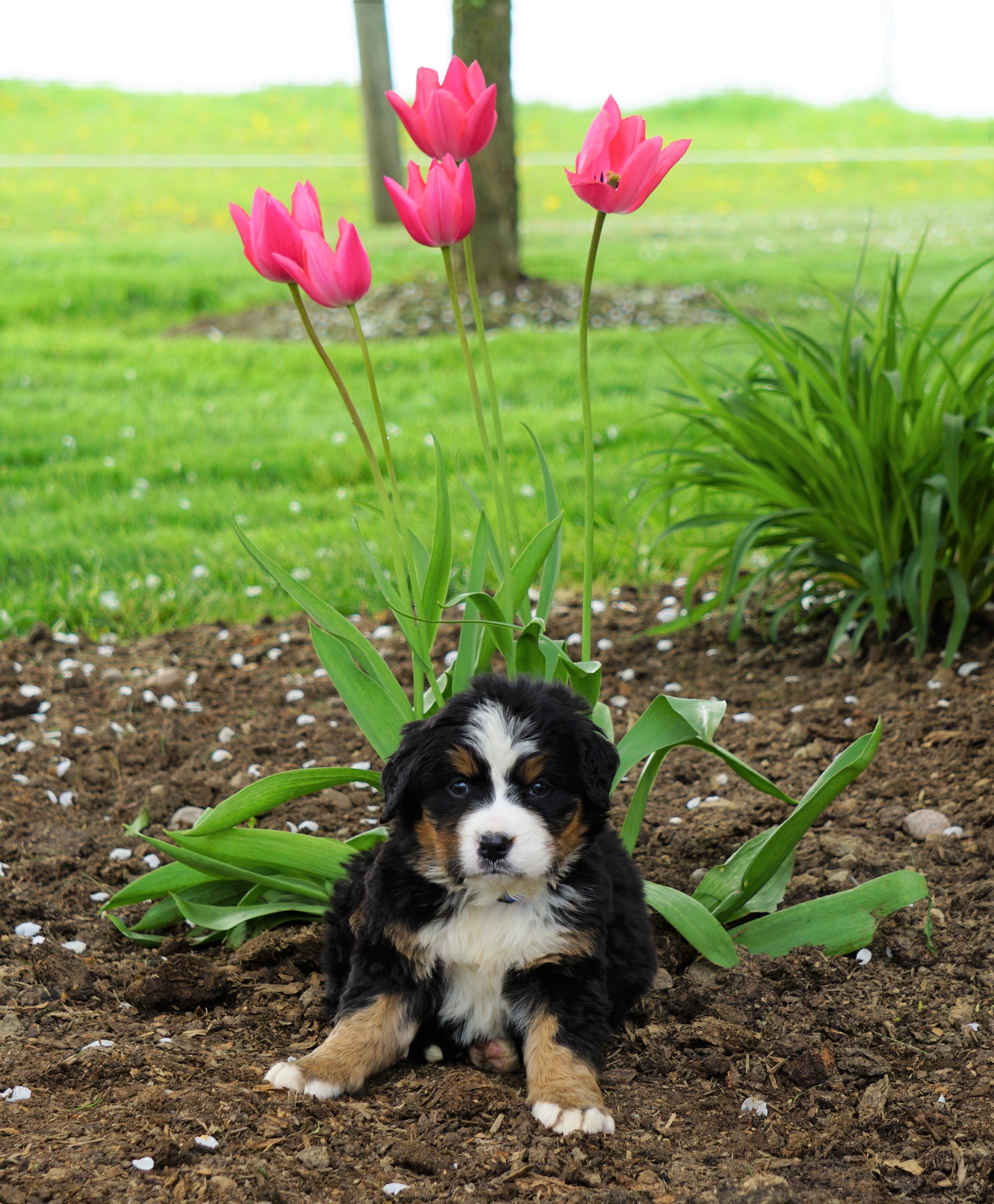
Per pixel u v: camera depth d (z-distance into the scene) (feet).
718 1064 7.11
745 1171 6.73
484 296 22.54
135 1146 6.72
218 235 32.14
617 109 7.24
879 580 9.11
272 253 7.30
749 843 7.84
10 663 9.79
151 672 9.77
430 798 7.04
